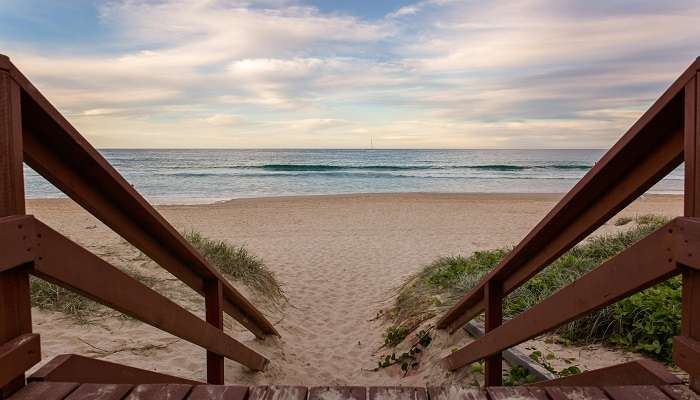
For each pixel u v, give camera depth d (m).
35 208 17.61
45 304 5.18
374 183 35.12
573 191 1.92
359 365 5.16
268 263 9.30
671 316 3.96
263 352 5.04
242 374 4.48
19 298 1.57
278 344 5.41
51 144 1.70
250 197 25.33
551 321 2.18
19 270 1.55
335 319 6.60
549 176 41.12
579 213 2.06
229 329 5.62
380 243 11.22
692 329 1.48
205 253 7.27
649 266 1.56
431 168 49.22
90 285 1.78
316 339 5.93
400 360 5.00
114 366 2.13
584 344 4.15
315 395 1.76
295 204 20.27
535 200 22.16
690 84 1.38
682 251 1.40
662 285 4.67
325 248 10.64
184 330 2.57
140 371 2.33
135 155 82.88
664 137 1.59
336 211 17.69
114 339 4.69
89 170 1.83
